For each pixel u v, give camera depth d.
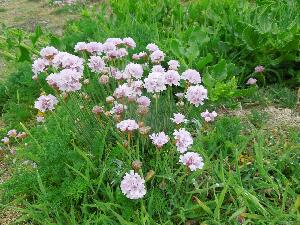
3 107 0.36
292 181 0.24
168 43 0.35
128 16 0.40
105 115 0.25
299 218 0.21
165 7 0.44
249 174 0.24
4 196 0.25
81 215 0.23
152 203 0.22
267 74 0.33
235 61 0.34
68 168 0.24
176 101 0.31
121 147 0.23
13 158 0.30
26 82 0.36
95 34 0.38
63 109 0.28
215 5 0.41
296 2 0.39
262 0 0.39
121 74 0.26
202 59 0.31
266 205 0.22
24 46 0.39
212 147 0.25
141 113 0.23
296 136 0.26
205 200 0.23
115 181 0.23
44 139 0.27
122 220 0.21
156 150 0.24
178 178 0.22
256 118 0.28
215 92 0.29
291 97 0.30
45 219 0.22
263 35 0.32
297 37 0.31
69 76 0.23
